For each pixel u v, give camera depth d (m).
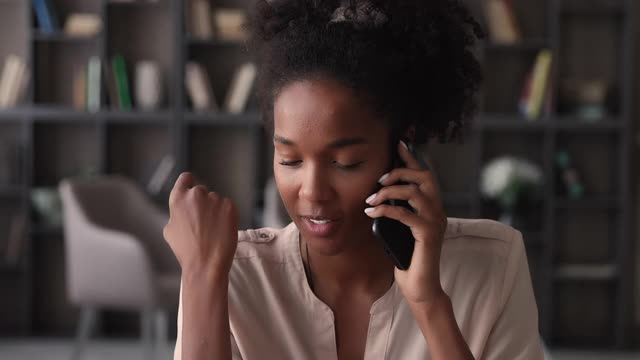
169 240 1.02
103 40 5.18
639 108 5.30
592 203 5.20
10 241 5.42
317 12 1.02
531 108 5.14
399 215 1.00
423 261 1.00
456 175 5.44
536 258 5.45
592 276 5.21
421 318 1.02
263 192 5.36
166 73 5.38
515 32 5.19
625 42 5.14
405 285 1.02
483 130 5.41
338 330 1.09
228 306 1.06
